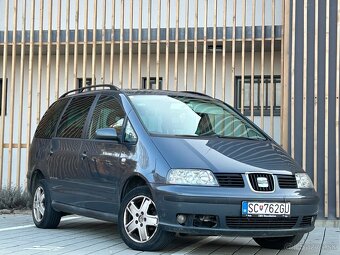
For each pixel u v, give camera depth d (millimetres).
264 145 7000
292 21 10289
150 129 6715
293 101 10172
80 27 13828
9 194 11547
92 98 7977
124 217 6441
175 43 11703
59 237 7570
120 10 12641
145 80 13414
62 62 14023
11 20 14375
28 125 12375
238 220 5906
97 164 7074
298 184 6410
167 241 6168
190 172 5992
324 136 10008
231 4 13078
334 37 10102
